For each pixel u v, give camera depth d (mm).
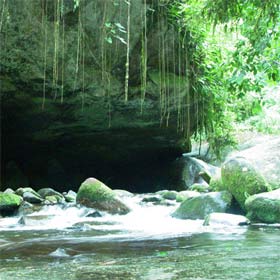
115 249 3439
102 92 9977
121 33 9602
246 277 2299
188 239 3955
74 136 11508
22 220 5984
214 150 12406
